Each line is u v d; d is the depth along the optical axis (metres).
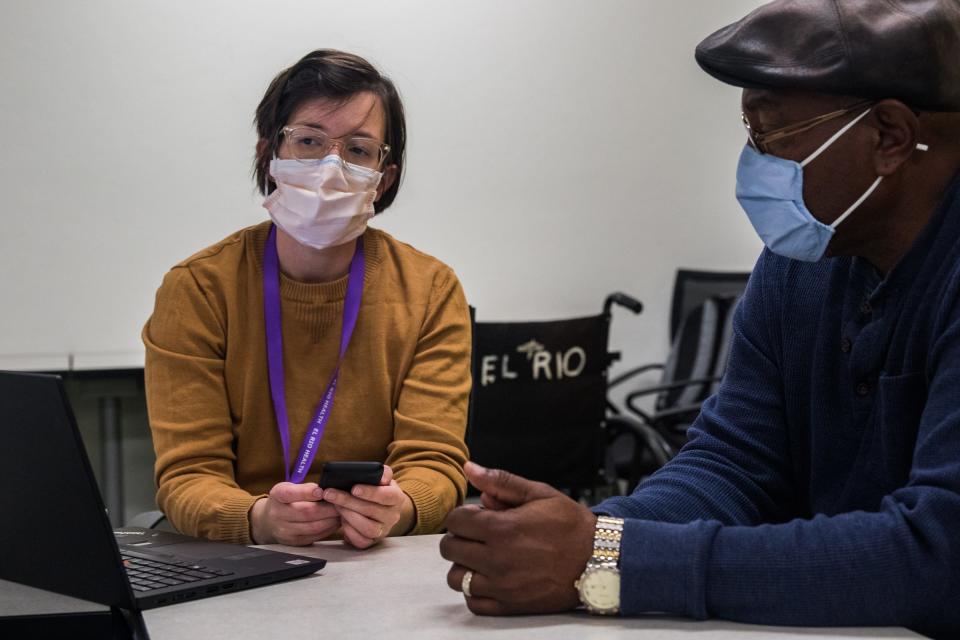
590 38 4.31
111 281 3.70
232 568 1.18
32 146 3.57
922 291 1.16
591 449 3.33
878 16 1.09
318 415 1.67
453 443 1.67
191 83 3.75
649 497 1.30
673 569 1.01
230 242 1.73
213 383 1.64
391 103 1.70
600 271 4.43
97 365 3.26
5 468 1.09
